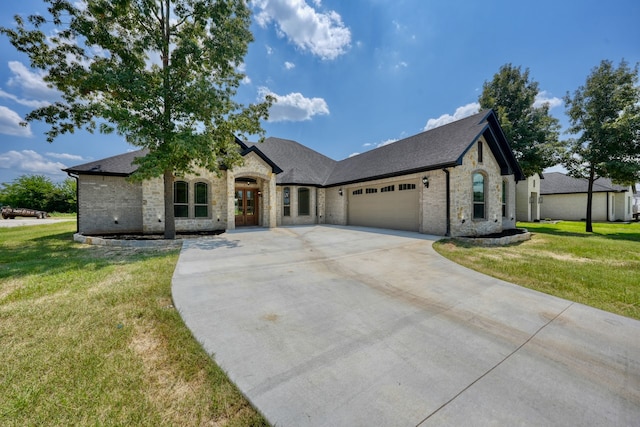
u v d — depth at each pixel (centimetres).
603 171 1434
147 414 202
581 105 1490
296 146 2316
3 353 274
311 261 705
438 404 214
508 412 207
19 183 3694
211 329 334
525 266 649
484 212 1263
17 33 887
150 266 625
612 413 207
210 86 998
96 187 1295
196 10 1016
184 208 1333
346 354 283
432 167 1133
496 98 1858
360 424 193
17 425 192
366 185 1608
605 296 464
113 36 943
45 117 981
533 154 1625
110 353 278
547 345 308
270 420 197
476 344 308
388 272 607
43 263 648
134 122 888
